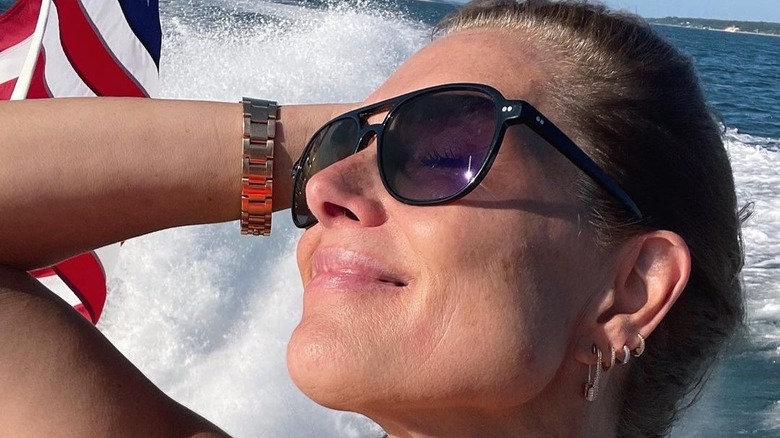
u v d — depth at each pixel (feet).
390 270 1.23
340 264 1.26
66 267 2.03
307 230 1.40
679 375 1.45
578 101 1.30
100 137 1.51
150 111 1.54
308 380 1.22
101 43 2.24
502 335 1.19
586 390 1.31
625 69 1.33
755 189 8.83
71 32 2.22
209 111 1.55
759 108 16.07
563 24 1.38
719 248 1.40
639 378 1.43
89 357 1.48
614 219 1.29
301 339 1.23
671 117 1.34
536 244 1.22
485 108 1.23
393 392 1.20
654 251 1.31
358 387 1.20
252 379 3.93
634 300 1.31
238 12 9.85
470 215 1.20
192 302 4.23
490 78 1.30
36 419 1.40
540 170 1.25
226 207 1.55
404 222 1.22
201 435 1.52
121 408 1.46
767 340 4.42
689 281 1.40
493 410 1.25
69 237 1.51
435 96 1.25
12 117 1.53
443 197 1.20
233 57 7.00
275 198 1.54
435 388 1.19
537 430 1.31
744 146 11.46
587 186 1.27
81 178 1.49
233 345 4.14
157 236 4.32
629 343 1.30
